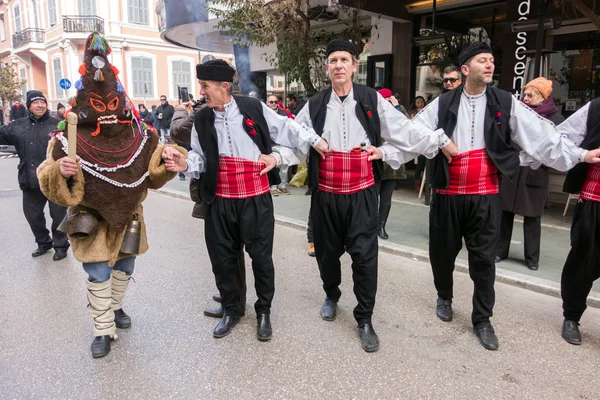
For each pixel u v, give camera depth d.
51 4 24.08
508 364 2.84
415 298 3.81
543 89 4.06
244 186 3.02
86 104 2.70
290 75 8.65
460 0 8.56
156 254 5.00
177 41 12.80
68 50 23.33
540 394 2.55
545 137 2.85
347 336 3.21
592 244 2.94
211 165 3.00
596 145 2.87
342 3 7.93
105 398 2.55
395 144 3.01
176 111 4.02
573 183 3.10
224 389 2.62
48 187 2.61
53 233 4.84
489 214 2.99
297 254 5.01
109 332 3.04
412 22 9.40
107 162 2.75
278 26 8.42
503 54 7.50
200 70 2.84
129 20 23.31
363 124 2.92
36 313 3.59
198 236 5.75
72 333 3.27
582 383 2.64
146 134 3.01
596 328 3.30
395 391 2.59
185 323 3.42
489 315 3.11
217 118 2.97
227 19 8.62
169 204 7.79
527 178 4.12
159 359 2.93
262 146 3.01
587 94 7.70
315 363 2.87
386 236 5.34
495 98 2.91
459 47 9.29
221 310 3.52
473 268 3.11
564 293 3.12
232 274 3.20
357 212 2.99
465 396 2.54
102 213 2.76
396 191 8.17
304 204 7.29
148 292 3.97
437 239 3.23
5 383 2.68
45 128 4.77
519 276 4.11
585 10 5.52
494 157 2.90
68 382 2.69
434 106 3.11
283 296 3.88
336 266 3.33
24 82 25.59
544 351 2.98
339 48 2.84
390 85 9.94
